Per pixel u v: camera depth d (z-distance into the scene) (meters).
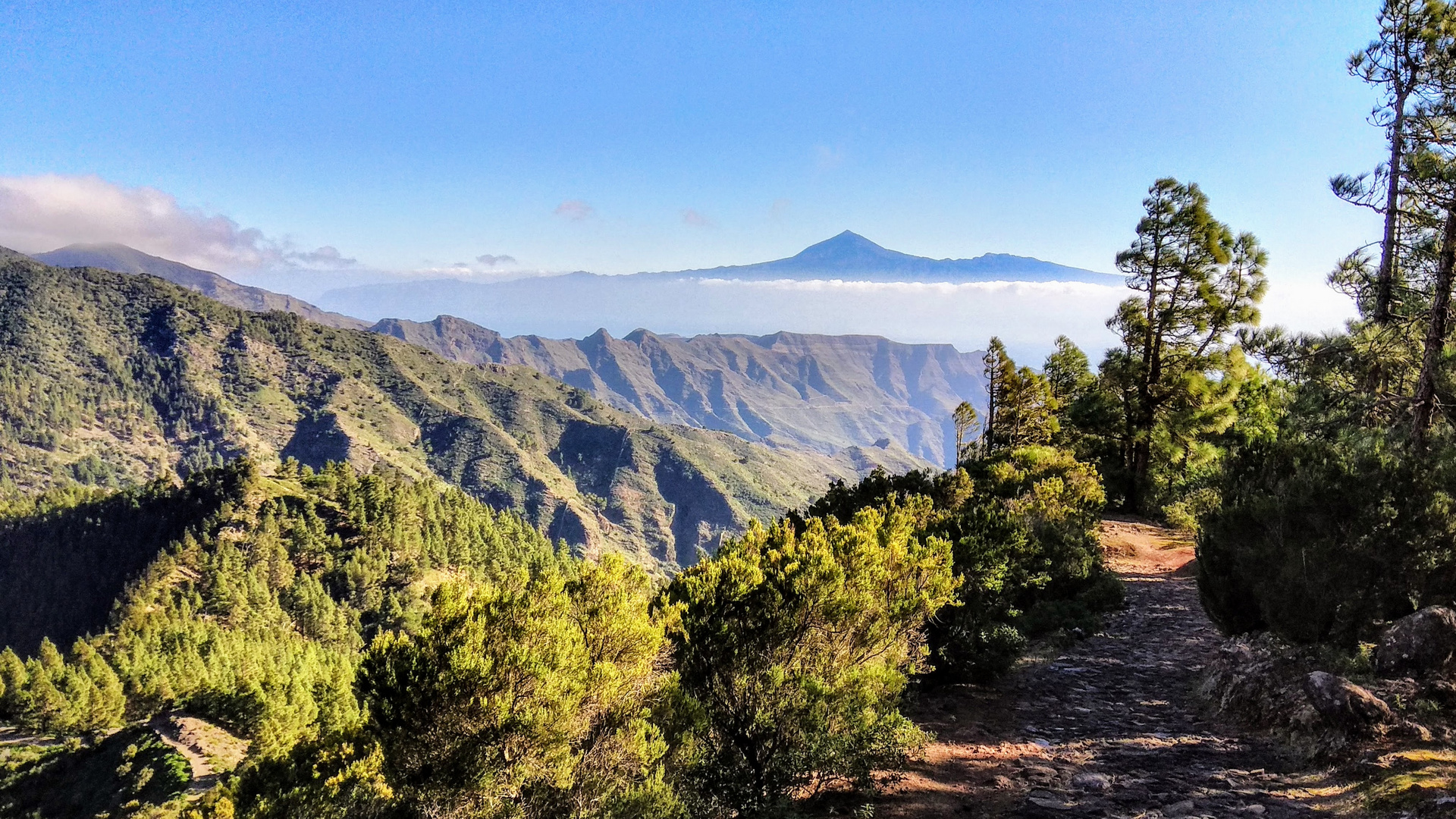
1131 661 14.30
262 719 57.12
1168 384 37.06
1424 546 9.99
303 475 175.62
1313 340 21.12
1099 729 10.46
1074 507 22.73
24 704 78.56
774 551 10.58
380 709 6.67
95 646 114.00
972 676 13.09
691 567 10.20
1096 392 40.34
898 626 10.41
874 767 8.49
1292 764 8.02
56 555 150.00
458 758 6.48
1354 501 10.17
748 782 7.87
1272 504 10.95
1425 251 18.48
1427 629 8.82
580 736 7.30
